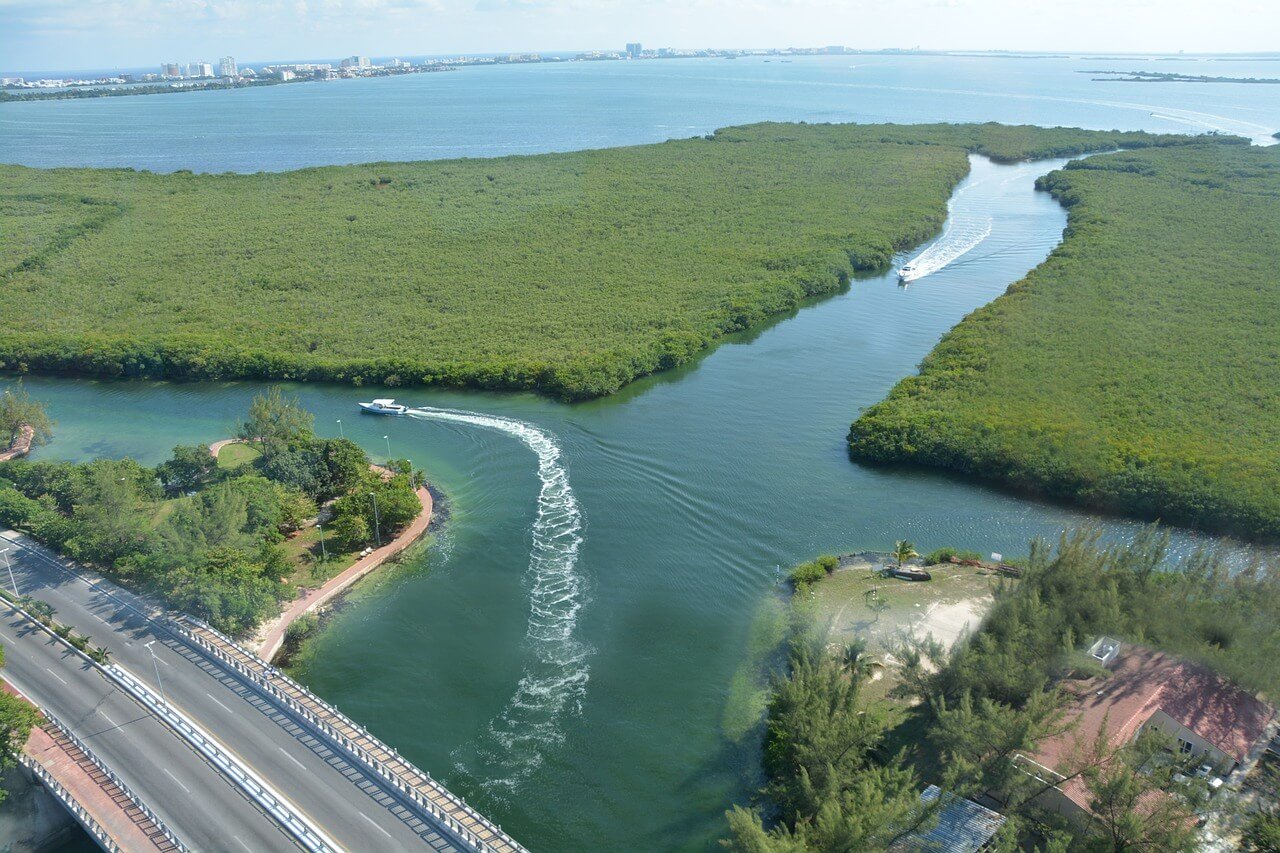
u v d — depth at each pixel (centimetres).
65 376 18325
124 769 7719
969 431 13212
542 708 8694
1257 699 7694
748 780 7781
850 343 18925
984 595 10138
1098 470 12025
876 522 11938
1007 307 18588
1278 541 10919
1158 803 6406
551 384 16425
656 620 10019
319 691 8969
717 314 19650
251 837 7031
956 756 6656
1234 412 13712
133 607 10062
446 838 6969
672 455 13938
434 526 12050
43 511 11844
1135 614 8219
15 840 7500
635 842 7219
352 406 16238
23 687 8750
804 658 8262
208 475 13250
